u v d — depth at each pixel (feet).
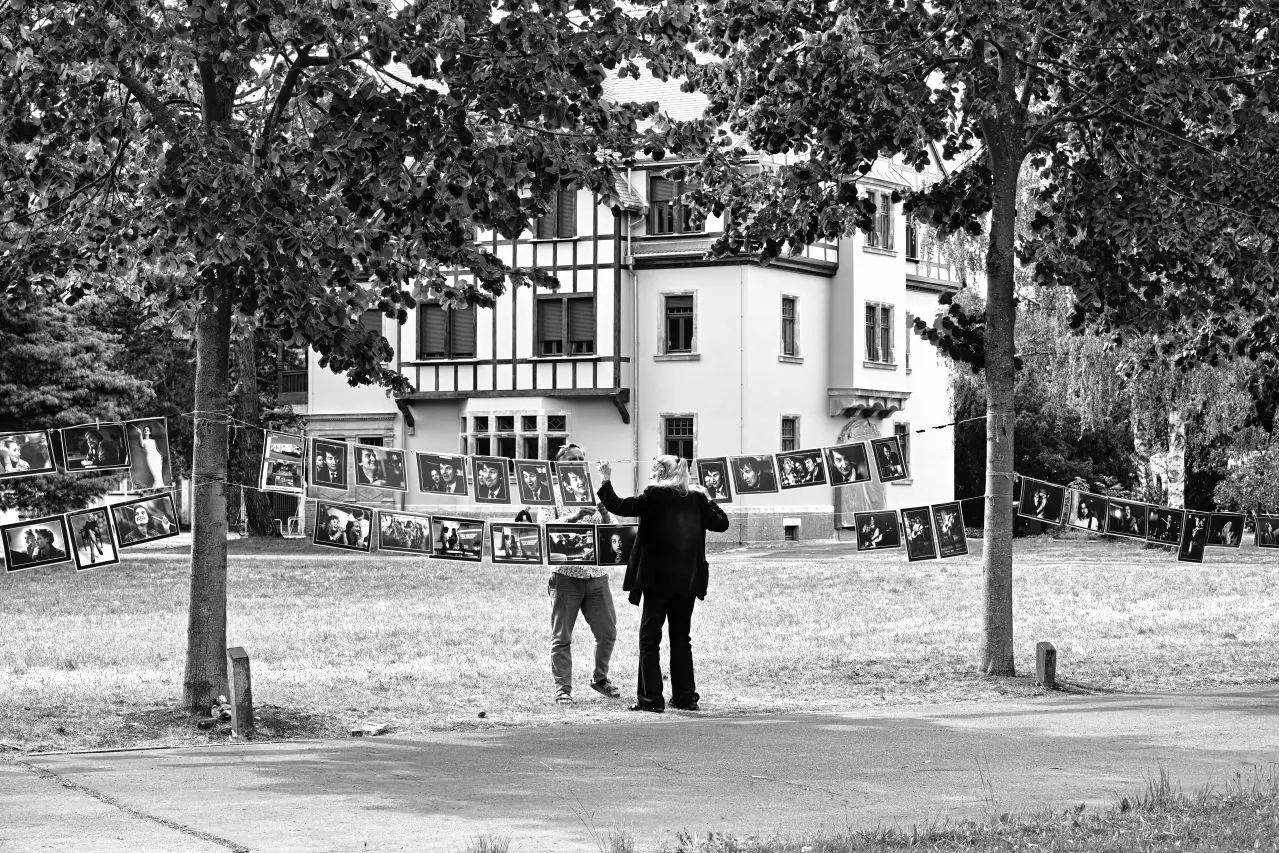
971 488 177.58
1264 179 44.88
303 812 26.04
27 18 33.99
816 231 50.72
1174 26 44.21
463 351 149.48
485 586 96.43
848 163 46.47
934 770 30.71
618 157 40.14
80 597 89.56
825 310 150.61
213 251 31.71
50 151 38.52
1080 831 23.20
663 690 44.29
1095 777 29.86
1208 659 54.13
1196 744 34.17
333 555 124.88
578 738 35.17
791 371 145.89
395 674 48.85
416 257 40.57
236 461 148.46
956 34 44.14
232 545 135.54
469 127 36.04
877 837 22.94
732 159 49.70
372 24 32.73
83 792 27.86
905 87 44.45
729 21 45.47
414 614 76.02
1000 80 46.83
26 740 34.73
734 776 29.99
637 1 36.99
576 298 144.46
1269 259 45.11
